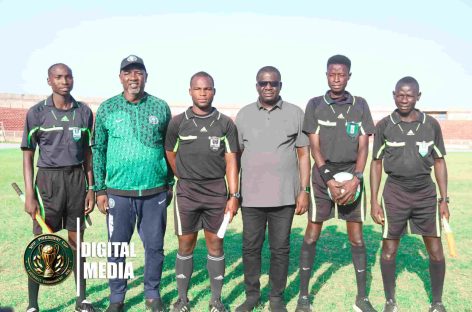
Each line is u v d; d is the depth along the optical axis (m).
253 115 3.96
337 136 3.99
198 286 4.72
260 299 4.23
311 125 4.04
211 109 3.87
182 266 4.00
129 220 3.92
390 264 4.07
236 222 8.23
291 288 4.71
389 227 4.02
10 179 13.80
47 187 3.80
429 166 3.88
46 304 4.14
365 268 4.14
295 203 4.02
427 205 3.94
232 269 5.32
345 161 4.03
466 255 5.98
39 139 3.81
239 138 4.00
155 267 4.01
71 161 3.83
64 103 3.82
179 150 3.89
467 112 60.38
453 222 8.16
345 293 4.56
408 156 3.86
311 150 4.10
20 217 8.28
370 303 4.12
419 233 4.04
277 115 3.92
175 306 3.99
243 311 4.00
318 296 4.48
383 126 3.98
